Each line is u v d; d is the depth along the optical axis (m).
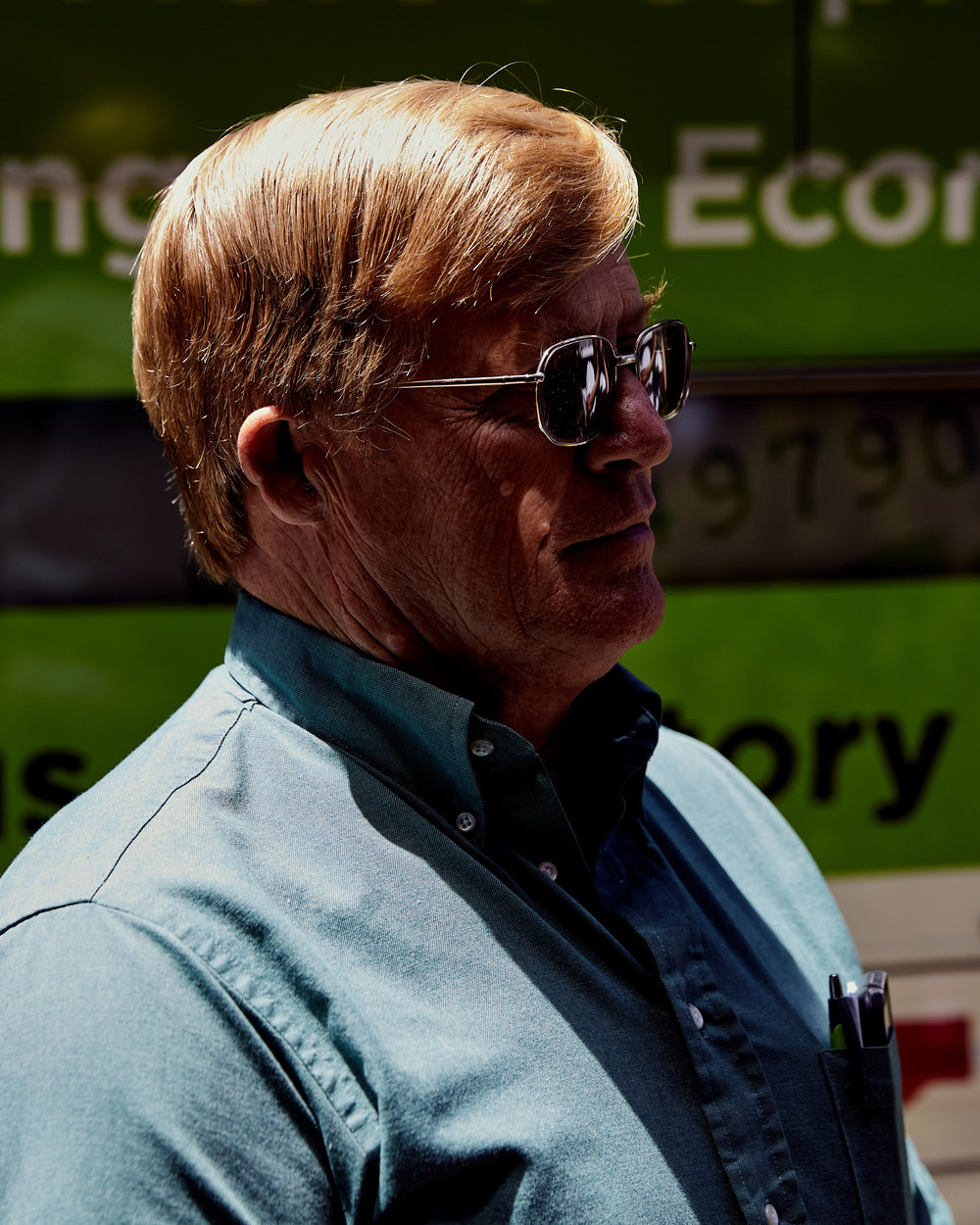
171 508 2.04
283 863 0.88
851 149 2.06
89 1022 0.77
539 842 0.96
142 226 1.98
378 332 0.90
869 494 2.14
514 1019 0.86
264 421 0.94
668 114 2.02
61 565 2.03
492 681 1.00
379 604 0.97
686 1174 0.86
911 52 2.06
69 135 1.95
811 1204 0.93
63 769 2.04
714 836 1.17
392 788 0.94
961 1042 2.21
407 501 0.94
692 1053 0.91
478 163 0.89
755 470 2.11
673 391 1.03
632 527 0.97
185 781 0.92
